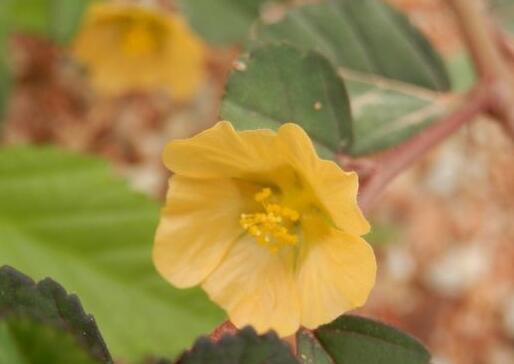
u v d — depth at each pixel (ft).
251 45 0.63
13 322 0.40
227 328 0.50
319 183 0.49
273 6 0.77
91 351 0.45
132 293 0.69
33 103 1.19
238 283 0.51
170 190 0.51
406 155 0.54
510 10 0.73
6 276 0.46
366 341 0.49
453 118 0.59
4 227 0.71
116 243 0.71
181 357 0.44
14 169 0.72
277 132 0.48
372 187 0.52
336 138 0.52
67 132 1.19
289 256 0.51
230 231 0.51
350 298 0.49
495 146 1.17
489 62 0.62
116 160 1.19
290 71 0.52
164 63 0.92
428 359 0.49
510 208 1.18
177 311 0.69
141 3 0.86
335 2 0.63
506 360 1.12
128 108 1.20
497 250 1.16
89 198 0.71
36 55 1.19
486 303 1.14
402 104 0.61
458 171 1.18
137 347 0.68
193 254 0.51
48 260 0.71
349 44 0.63
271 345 0.44
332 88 0.52
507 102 0.60
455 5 0.64
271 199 0.51
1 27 0.88
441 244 1.16
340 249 0.49
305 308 0.49
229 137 0.49
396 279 1.14
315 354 0.49
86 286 0.70
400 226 1.17
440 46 1.19
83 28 0.89
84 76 1.20
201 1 0.77
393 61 0.63
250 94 0.52
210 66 1.20
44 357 0.40
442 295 1.14
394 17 0.63
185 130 1.20
